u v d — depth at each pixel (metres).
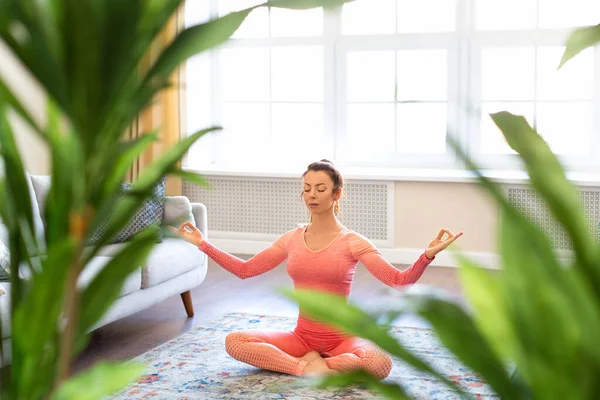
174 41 0.55
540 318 0.53
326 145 6.48
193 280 4.52
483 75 6.00
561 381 0.51
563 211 0.48
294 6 0.55
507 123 0.53
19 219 0.68
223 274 5.70
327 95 6.44
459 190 5.84
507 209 0.49
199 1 6.15
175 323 4.39
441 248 3.14
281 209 6.34
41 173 5.68
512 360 0.56
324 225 3.41
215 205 6.51
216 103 6.75
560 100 5.86
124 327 4.30
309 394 3.17
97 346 3.93
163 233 0.68
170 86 0.55
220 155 6.79
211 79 6.73
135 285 3.87
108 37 0.49
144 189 0.65
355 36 6.29
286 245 3.48
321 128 6.49
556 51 5.84
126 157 0.63
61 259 0.56
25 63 0.50
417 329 4.16
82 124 0.52
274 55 6.55
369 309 0.53
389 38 6.20
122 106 0.54
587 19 5.77
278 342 3.48
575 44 0.69
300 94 6.52
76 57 0.49
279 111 6.59
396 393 0.56
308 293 0.55
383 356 3.28
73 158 0.61
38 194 4.05
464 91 6.04
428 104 6.17
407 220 5.98
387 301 0.54
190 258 4.42
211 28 0.55
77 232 0.59
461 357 0.52
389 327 0.55
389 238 6.02
